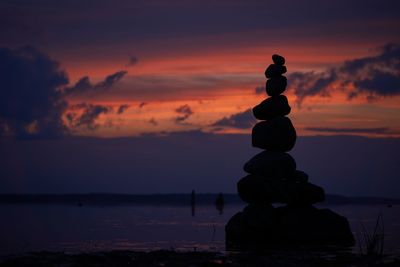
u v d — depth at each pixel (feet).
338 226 93.04
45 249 83.56
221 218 176.04
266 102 97.50
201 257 67.82
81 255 67.77
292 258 68.95
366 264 64.59
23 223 143.64
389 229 119.24
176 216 191.11
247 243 91.20
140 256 67.87
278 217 94.22
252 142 98.58
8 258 67.26
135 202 512.63
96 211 242.37
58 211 238.27
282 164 94.94
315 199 95.25
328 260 66.90
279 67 97.71
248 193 95.81
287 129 95.86
